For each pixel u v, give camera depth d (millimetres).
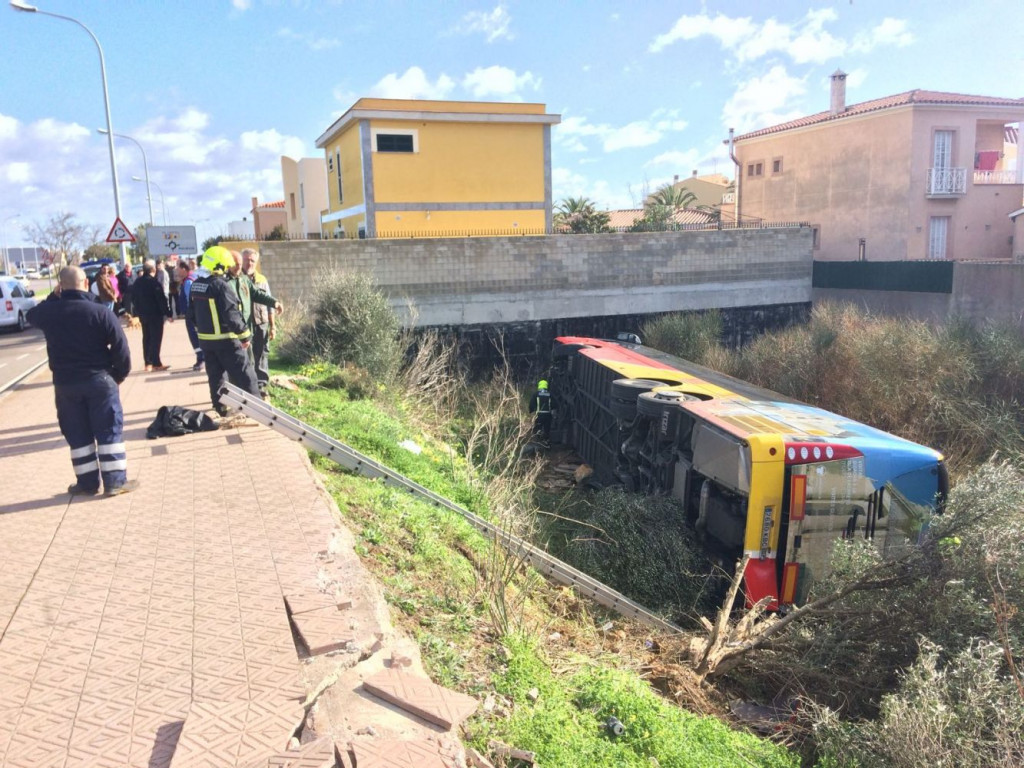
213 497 5543
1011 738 3975
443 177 25953
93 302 5379
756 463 6660
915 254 27406
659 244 21453
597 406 11453
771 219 33219
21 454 6812
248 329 8430
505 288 19812
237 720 2936
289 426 6840
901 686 4719
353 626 3758
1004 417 11578
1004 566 5121
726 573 6828
